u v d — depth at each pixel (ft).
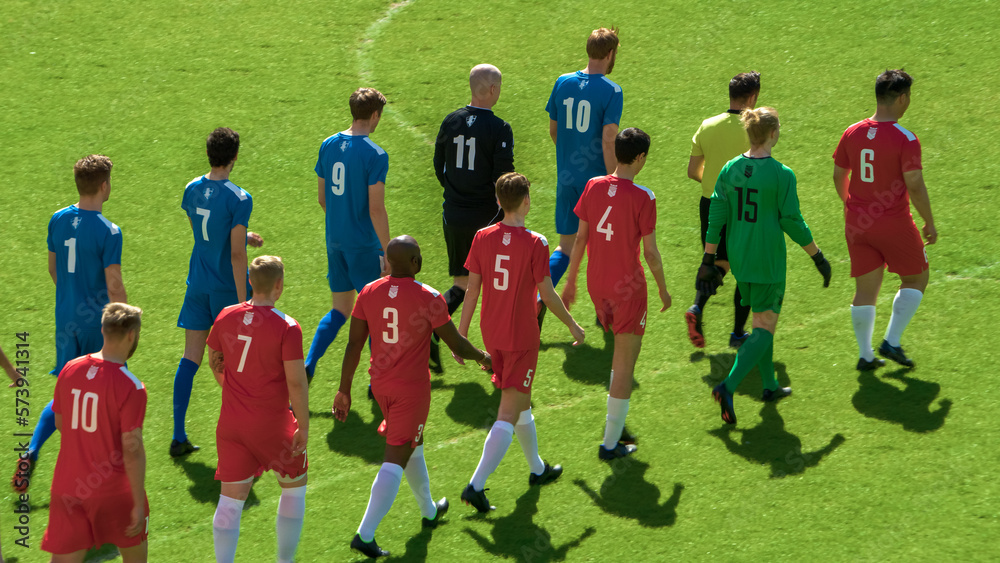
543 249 62.54
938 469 65.05
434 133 119.96
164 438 75.00
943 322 82.38
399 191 109.50
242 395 55.57
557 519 63.62
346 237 77.41
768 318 70.90
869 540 59.26
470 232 81.20
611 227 66.28
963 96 117.08
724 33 138.51
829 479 65.26
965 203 98.48
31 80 134.00
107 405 50.52
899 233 73.10
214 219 70.03
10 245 101.71
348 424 76.38
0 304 92.89
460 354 60.34
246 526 64.80
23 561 61.87
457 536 62.54
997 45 127.03
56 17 151.23
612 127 82.99
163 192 110.93
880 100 73.15
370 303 58.13
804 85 123.65
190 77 134.41
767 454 68.64
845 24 137.28
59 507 51.67
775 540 60.03
